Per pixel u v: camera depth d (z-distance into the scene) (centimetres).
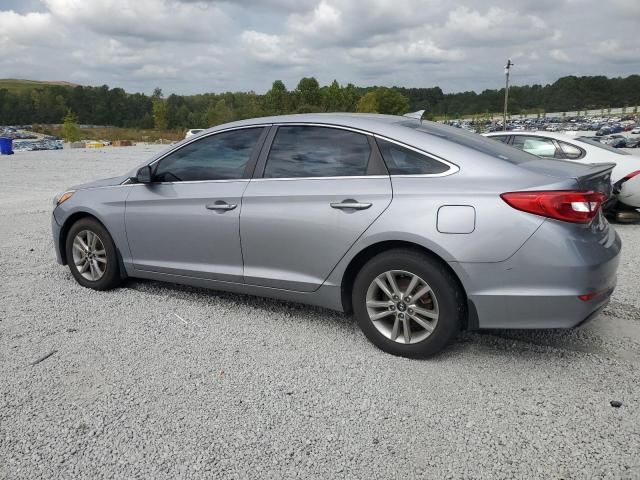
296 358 354
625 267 579
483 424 278
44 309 445
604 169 355
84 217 498
